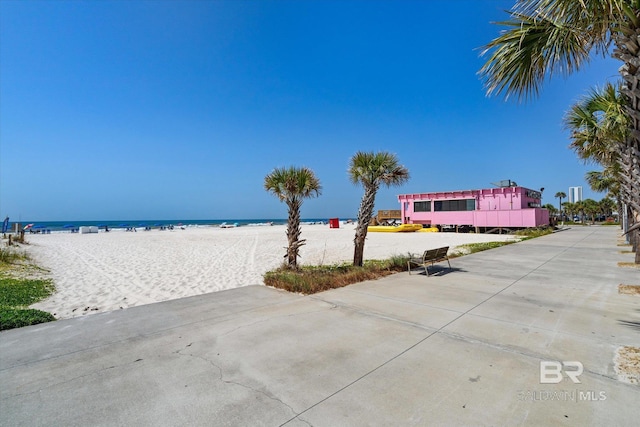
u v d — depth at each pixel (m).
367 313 5.30
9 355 3.78
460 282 7.68
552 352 3.71
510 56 4.64
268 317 5.15
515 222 33.19
